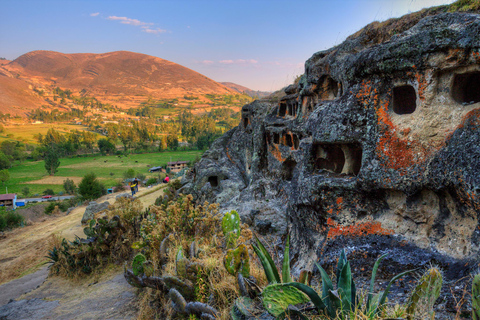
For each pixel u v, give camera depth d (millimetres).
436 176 3260
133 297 6445
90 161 124438
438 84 3379
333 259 3914
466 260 3102
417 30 3605
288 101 9922
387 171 3664
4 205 62281
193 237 6672
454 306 2736
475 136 3002
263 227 7402
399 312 2559
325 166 4645
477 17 3170
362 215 4016
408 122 3553
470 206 3057
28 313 7297
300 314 2746
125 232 10406
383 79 3744
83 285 8883
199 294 4262
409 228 3701
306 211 4492
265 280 4012
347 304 2686
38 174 105688
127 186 48688
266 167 11258
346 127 4016
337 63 5324
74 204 47562
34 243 19953
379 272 3586
